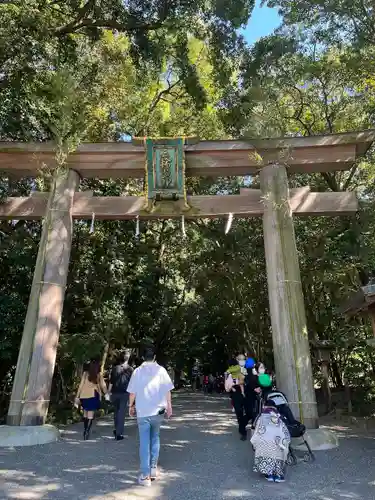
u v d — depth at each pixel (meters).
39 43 9.48
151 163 8.81
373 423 8.93
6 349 10.27
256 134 8.71
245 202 8.87
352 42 10.16
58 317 7.99
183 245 19.50
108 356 16.14
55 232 8.38
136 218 9.00
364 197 12.44
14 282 11.66
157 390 4.76
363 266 10.79
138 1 10.39
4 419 10.23
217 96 12.97
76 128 8.80
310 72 11.59
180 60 11.95
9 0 8.76
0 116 9.55
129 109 13.26
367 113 11.96
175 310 23.69
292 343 7.50
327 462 5.61
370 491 4.37
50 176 8.80
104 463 5.52
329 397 11.95
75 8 10.48
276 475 4.76
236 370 7.50
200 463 5.58
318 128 13.40
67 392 13.50
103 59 12.48
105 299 13.95
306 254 12.03
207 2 10.41
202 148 8.96
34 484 4.56
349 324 12.23
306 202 8.67
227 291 18.61
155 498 4.14
